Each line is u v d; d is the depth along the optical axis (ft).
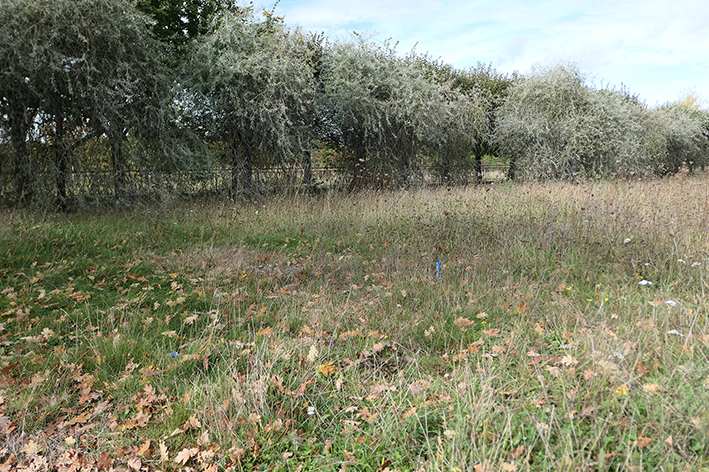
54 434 8.58
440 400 8.77
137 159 32.58
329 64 45.09
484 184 41.11
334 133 47.83
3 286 16.31
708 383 7.52
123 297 15.64
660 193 27.66
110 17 30.89
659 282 14.73
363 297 14.90
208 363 10.83
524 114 54.39
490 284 15.25
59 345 11.98
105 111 31.19
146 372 10.14
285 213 30.25
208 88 38.75
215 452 7.77
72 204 31.81
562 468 6.12
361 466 7.34
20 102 29.66
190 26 51.19
